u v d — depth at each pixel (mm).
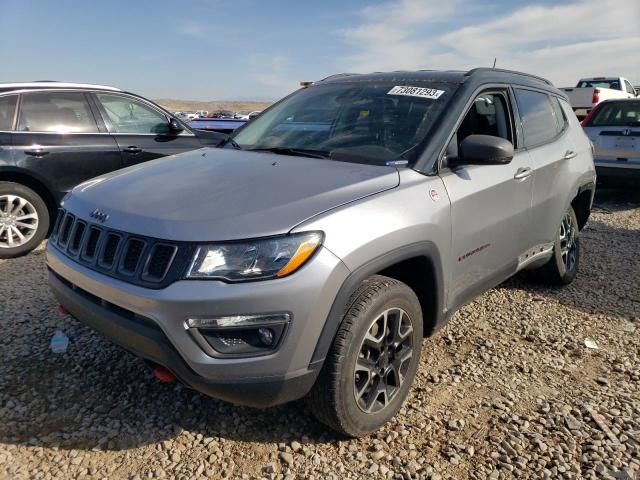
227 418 2770
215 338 2154
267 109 4086
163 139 6578
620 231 7078
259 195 2418
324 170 2738
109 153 6105
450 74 3506
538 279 4730
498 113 3625
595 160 8625
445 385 3143
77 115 5969
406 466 2463
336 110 3480
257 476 2383
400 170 2762
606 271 5379
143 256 2240
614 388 3168
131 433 2635
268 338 2168
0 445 2500
